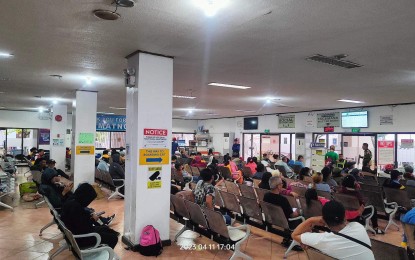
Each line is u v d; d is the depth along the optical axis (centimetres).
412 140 1071
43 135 1862
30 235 531
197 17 351
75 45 472
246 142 1842
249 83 767
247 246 497
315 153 1286
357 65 561
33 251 460
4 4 327
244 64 570
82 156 925
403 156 1097
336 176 857
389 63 545
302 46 455
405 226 370
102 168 978
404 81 703
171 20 362
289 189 650
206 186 501
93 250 323
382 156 1157
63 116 1409
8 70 665
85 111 938
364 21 355
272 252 472
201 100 1146
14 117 1780
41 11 344
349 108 1260
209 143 2119
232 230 436
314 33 398
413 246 358
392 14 334
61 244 466
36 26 392
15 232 546
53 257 432
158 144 490
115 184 855
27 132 1847
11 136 1814
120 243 498
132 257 439
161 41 440
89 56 536
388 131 1133
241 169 1123
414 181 769
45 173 627
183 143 2194
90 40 445
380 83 732
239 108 1412
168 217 493
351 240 238
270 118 1653
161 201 488
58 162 1391
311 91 872
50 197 529
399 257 246
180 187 963
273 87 819
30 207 737
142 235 454
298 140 1433
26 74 707
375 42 432
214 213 409
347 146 1280
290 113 1533
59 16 358
